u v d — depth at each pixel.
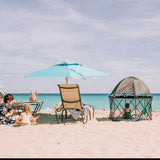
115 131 6.49
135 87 8.59
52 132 6.36
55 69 8.92
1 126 7.36
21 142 5.30
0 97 9.98
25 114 7.58
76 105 8.30
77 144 5.14
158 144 5.15
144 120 8.63
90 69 9.42
